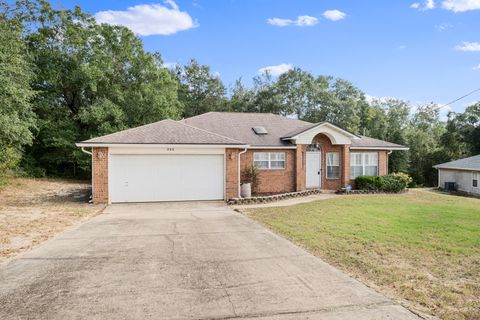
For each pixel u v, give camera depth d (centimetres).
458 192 2519
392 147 2161
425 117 4919
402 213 1176
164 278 545
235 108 4491
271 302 451
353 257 651
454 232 859
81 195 1780
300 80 4388
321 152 2061
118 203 1492
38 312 420
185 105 4344
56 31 2697
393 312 420
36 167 2658
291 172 1972
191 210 1318
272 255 678
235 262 632
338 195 1862
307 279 538
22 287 505
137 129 1644
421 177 3606
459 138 3644
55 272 575
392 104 4631
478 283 517
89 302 450
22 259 650
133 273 570
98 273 569
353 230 892
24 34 2498
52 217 1122
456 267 592
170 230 931
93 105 2595
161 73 3006
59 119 2752
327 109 4197
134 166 1511
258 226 984
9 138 1756
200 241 802
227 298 464
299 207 1359
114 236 856
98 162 1464
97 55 2692
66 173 2852
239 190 1612
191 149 1557
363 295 473
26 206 1377
